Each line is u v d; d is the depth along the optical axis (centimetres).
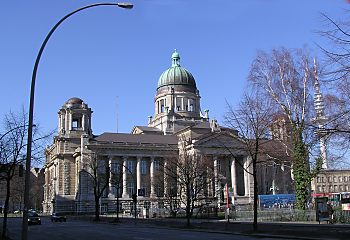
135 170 12512
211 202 8831
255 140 4422
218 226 4544
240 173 12425
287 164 5431
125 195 12019
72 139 13088
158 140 13012
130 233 4003
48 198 14512
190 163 8431
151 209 8325
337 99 3161
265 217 5572
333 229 3297
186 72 16162
